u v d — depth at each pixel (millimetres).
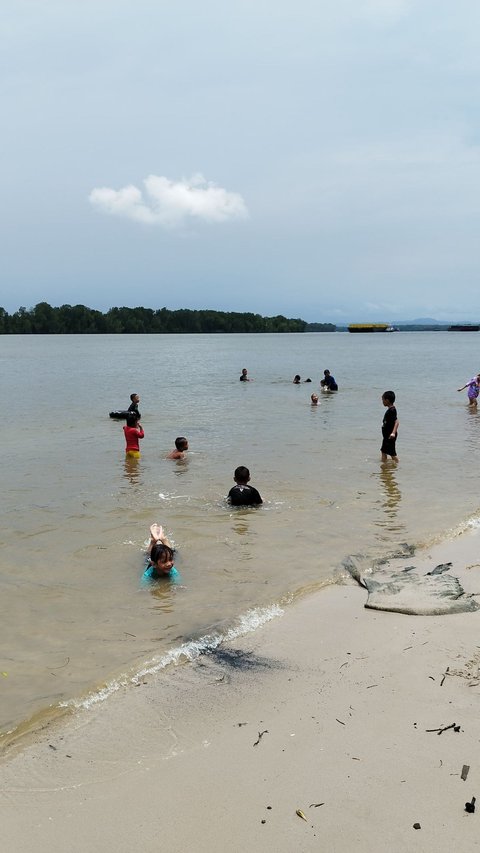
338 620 6348
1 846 3463
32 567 8000
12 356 75375
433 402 28234
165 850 3406
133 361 65875
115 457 15523
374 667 5355
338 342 145000
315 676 5254
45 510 10688
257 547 8680
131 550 8641
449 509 10500
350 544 8758
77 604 6863
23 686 5188
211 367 56562
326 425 20688
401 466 14055
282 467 13992
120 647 5859
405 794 3764
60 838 3521
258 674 5336
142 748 4344
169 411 24984
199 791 3873
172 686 5168
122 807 3760
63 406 27062
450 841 3391
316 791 3826
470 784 3832
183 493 11781
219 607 6734
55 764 4191
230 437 18359
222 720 4656
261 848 3393
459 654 5520
